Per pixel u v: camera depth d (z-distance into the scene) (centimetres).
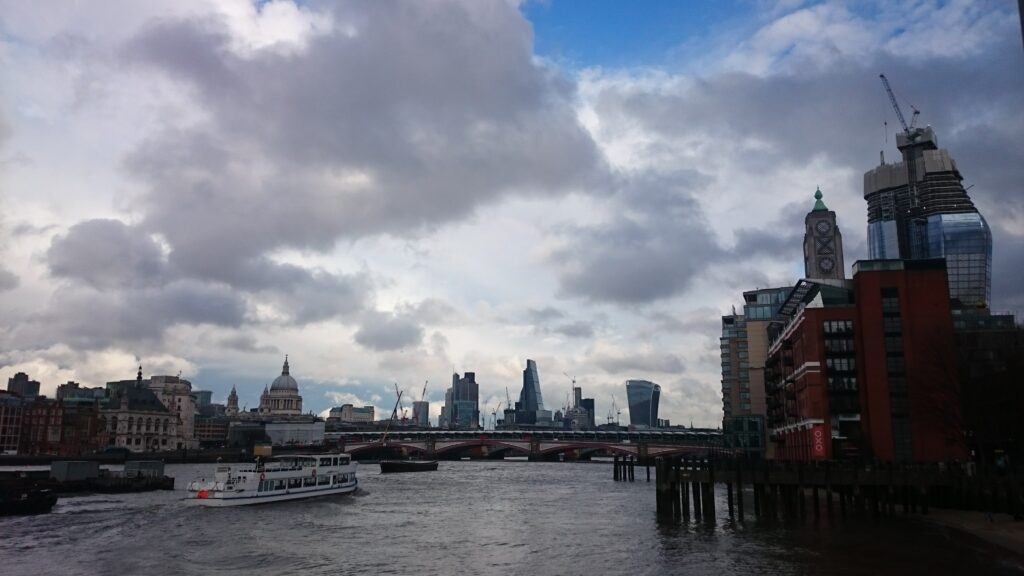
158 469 14975
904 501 8712
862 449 10862
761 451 18525
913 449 10794
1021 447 10562
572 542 7581
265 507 11375
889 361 11119
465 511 10956
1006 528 7312
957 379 10381
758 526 8119
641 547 7012
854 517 8581
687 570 5909
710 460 9362
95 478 13725
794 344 12888
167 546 7406
